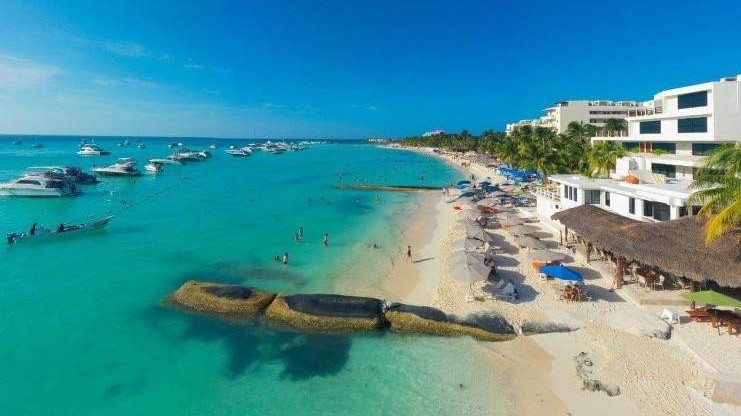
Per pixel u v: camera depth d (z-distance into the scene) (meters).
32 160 135.75
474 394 18.44
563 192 40.81
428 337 22.77
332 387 19.14
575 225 31.34
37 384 19.44
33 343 22.77
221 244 41.12
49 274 32.91
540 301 25.91
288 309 25.02
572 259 31.23
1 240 42.47
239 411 17.77
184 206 61.38
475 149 186.00
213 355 21.72
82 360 21.31
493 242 38.97
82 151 154.38
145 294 28.95
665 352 19.91
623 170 39.72
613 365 19.20
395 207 61.66
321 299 25.42
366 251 38.72
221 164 139.00
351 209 60.03
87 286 30.45
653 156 42.78
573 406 17.28
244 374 20.17
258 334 23.50
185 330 24.05
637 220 29.45
